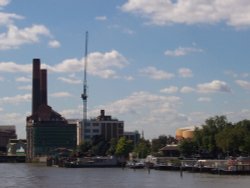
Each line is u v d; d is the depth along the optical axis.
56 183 186.38
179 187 158.75
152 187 160.88
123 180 197.25
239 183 167.25
